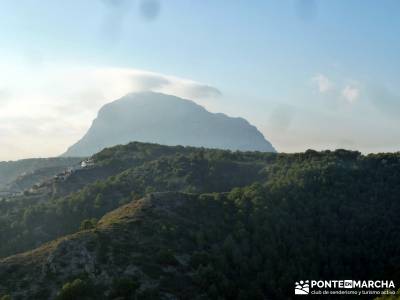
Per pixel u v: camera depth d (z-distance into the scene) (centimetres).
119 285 7488
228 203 11944
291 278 9194
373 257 10744
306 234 11169
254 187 12925
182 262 8756
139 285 7700
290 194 12962
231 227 10750
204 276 8244
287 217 11544
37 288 7600
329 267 10212
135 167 19725
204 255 8962
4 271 8012
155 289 7675
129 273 7994
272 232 10644
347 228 11700
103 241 8719
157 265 8388
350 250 10800
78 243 8575
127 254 8512
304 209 12325
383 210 12825
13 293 7500
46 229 14038
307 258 10056
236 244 9831
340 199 13125
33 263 8231
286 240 10619
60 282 7706
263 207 11575
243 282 8638
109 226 9506
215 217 11119
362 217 12225
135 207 10812
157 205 10844
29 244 13300
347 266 10300
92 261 8175
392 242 11431
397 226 12100
